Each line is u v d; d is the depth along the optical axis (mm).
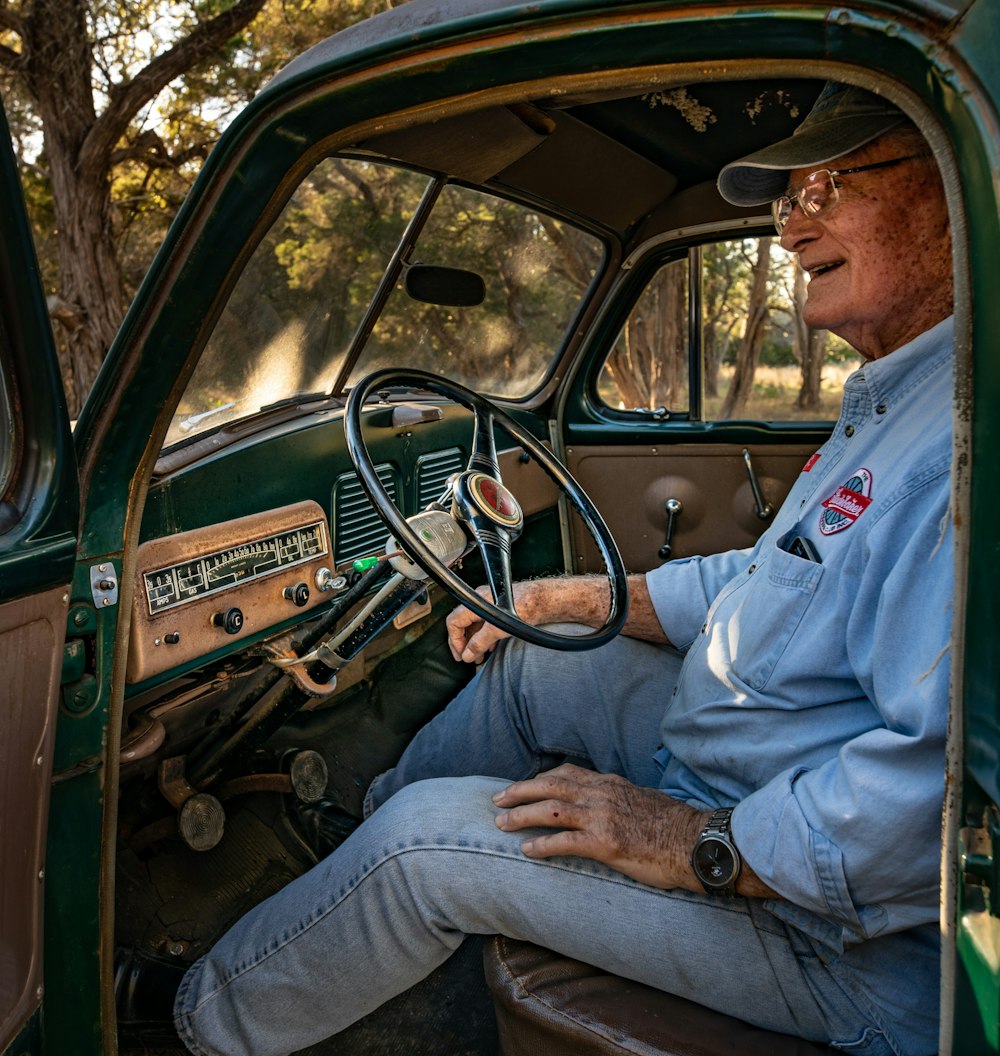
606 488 3045
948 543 1148
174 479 1610
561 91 1030
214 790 2117
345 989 1489
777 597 1405
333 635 1664
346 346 2168
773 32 895
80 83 7762
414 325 2348
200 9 8047
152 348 1267
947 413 1274
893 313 1385
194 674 1796
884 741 1157
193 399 1732
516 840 1405
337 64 1076
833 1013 1288
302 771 2127
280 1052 1542
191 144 8820
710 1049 1265
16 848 1182
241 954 1542
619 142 2271
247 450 1782
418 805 1473
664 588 1920
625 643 1947
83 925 1349
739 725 1470
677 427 2936
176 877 2008
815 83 1903
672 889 1357
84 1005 1365
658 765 1872
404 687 2672
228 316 1692
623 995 1363
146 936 1877
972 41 812
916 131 1274
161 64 7617
